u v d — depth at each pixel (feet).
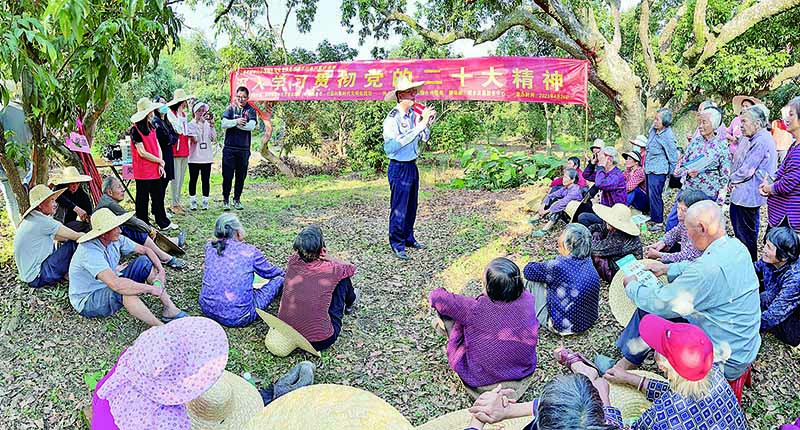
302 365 11.60
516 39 58.39
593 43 36.58
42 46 10.88
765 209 22.65
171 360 6.73
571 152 61.67
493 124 65.62
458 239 21.42
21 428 9.92
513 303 11.18
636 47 56.13
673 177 22.66
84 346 12.26
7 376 11.14
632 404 9.68
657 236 19.99
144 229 16.16
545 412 6.06
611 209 15.89
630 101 37.91
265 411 7.19
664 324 7.48
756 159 14.88
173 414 6.94
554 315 13.44
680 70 38.73
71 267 12.76
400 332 14.33
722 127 19.97
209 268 13.64
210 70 73.00
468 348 11.36
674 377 7.17
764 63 36.60
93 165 19.19
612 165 19.66
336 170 46.55
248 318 13.73
